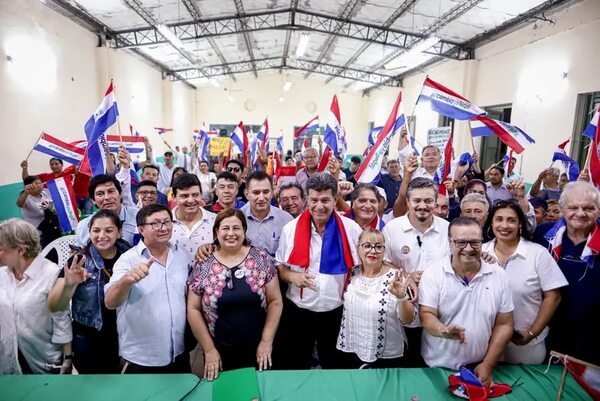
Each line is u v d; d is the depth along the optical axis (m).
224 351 1.90
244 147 5.76
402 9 7.56
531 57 6.95
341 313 2.13
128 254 1.84
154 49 9.98
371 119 17.22
